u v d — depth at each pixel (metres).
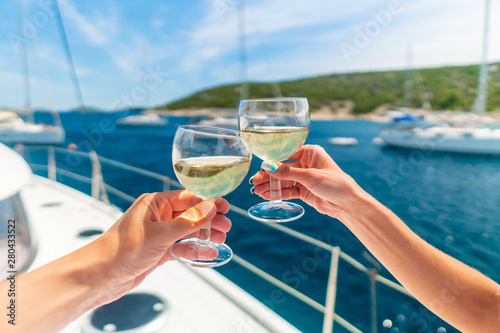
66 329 0.78
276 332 0.84
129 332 0.78
